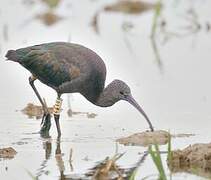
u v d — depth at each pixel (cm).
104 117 1783
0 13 2775
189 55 2300
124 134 1641
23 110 1817
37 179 1355
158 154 1291
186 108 1823
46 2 2847
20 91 1981
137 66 2191
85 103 1912
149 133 1606
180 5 2855
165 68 2170
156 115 1777
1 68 2161
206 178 1356
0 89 1994
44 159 1477
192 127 1673
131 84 2022
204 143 1505
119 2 2894
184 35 2559
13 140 1603
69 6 2886
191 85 2008
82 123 1736
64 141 1603
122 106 1880
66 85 1747
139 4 2878
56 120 1670
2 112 1803
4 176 1376
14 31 2569
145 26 2666
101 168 1407
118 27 2658
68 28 2623
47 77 1758
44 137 1628
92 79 1752
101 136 1628
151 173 1379
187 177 1361
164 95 1930
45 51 1752
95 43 2431
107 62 2216
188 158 1437
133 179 1302
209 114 1772
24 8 2836
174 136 1612
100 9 2869
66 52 1748
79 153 1512
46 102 1897
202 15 2736
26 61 1755
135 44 2444
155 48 2398
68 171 1400
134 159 1468
